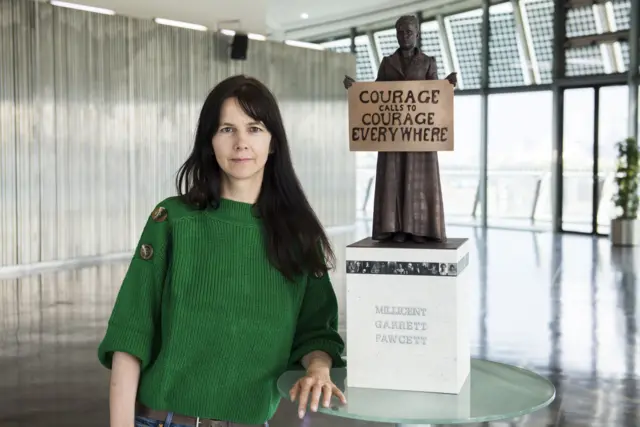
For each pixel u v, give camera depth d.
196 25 10.97
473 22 14.04
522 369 1.77
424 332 1.59
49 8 9.04
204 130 1.61
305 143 13.03
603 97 12.50
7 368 4.62
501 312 6.33
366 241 1.72
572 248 10.94
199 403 1.61
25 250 8.95
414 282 1.59
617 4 12.02
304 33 15.22
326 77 13.38
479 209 14.96
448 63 14.48
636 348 5.14
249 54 11.77
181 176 1.68
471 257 9.94
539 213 14.03
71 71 9.32
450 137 1.66
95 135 9.67
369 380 1.62
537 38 13.24
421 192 1.69
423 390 1.59
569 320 6.02
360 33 15.04
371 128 1.71
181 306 1.61
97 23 9.60
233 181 1.64
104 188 9.83
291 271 1.64
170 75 10.62
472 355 4.94
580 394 4.13
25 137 8.86
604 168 12.58
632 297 6.99
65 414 3.79
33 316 6.17
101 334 5.56
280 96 12.46
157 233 1.63
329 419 3.77
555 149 13.13
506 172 14.28
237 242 1.62
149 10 10.41
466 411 1.43
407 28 1.69
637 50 11.75
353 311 1.63
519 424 3.65
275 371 1.67
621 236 11.21
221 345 1.61
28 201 8.95
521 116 13.90
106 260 9.80
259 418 1.63
